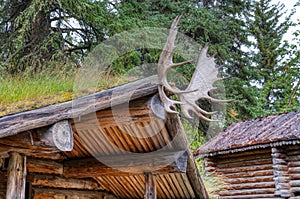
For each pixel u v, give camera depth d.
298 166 9.19
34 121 2.94
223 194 10.23
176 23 3.46
